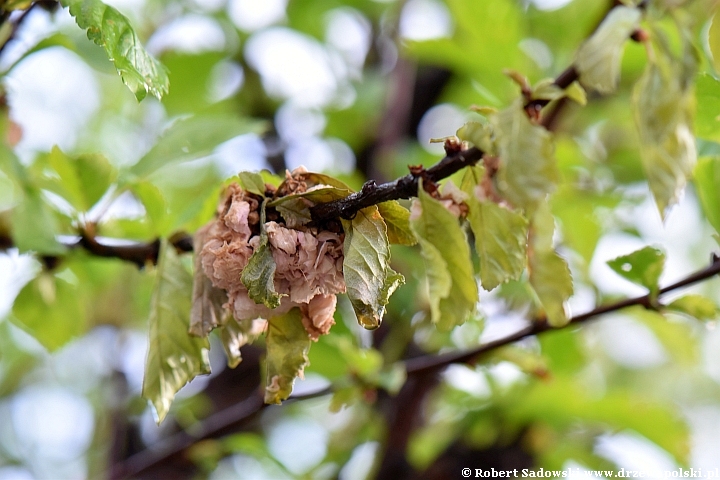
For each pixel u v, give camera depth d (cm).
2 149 97
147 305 128
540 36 135
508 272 86
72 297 104
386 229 87
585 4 127
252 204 87
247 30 145
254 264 86
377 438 121
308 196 86
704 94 92
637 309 110
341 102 143
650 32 84
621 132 144
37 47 97
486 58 118
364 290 85
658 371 203
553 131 111
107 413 140
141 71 91
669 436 109
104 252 97
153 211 97
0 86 100
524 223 86
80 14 90
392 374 101
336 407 101
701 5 86
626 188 132
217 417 109
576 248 115
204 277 89
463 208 86
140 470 108
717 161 96
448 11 150
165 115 142
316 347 106
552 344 113
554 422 112
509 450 117
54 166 97
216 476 145
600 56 84
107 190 97
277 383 88
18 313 103
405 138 147
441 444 118
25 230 95
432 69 150
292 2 146
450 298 86
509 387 115
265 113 147
